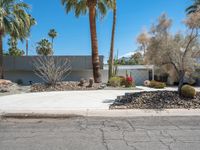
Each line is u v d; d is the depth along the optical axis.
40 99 18.66
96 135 8.66
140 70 43.50
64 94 22.02
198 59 16.69
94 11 30.14
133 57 57.44
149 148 7.13
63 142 7.80
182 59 16.39
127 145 7.43
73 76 40.00
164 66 17.30
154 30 16.98
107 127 9.96
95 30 30.02
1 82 25.42
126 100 15.73
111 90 26.05
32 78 39.56
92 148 7.17
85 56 38.09
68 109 14.27
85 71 40.12
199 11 17.44
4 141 7.92
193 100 14.98
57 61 33.78
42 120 11.74
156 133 8.88
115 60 43.25
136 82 43.41
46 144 7.59
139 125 10.30
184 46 16.66
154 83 32.59
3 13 30.50
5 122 11.25
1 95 21.50
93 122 11.07
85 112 13.42
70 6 32.97
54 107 15.02
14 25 31.84
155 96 15.73
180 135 8.57
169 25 16.91
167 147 7.21
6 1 31.69
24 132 9.16
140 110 13.71
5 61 37.66
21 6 33.12
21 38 34.62
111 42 35.75
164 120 11.37
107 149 7.07
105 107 14.88
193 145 7.40
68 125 10.44
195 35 16.45
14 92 23.75
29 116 12.62
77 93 22.88
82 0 32.47
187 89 15.26
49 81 26.77
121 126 10.13
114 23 35.66
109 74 35.72
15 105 15.82
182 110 13.55
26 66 37.59
